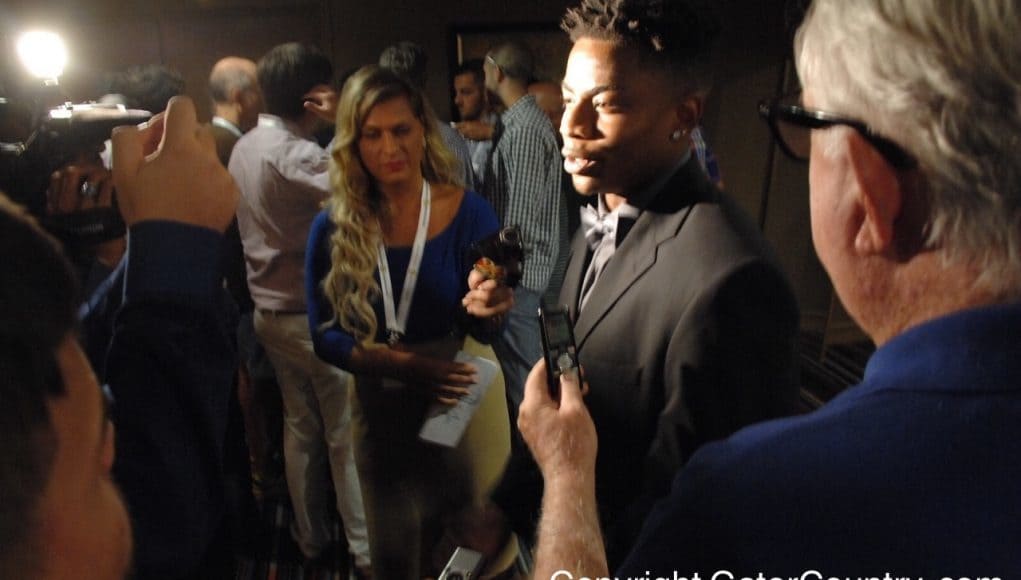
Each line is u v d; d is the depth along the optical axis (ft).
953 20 1.22
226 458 2.99
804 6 1.62
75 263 2.58
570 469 2.77
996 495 1.20
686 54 3.02
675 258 3.07
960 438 1.23
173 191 1.93
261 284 7.14
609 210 3.75
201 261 1.95
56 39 4.35
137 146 1.96
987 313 1.27
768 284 2.87
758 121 12.54
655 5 2.94
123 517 1.47
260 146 6.89
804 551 1.32
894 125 1.31
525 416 3.04
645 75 3.02
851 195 1.44
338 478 7.28
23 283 1.15
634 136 3.13
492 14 12.51
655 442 3.08
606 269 3.39
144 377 1.80
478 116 10.98
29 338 1.13
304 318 7.01
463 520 5.65
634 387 3.21
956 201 1.27
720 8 11.86
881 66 1.30
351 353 5.18
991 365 1.24
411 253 5.17
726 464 1.44
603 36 3.02
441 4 12.42
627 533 3.13
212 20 12.34
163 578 1.74
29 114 3.78
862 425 1.33
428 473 5.48
